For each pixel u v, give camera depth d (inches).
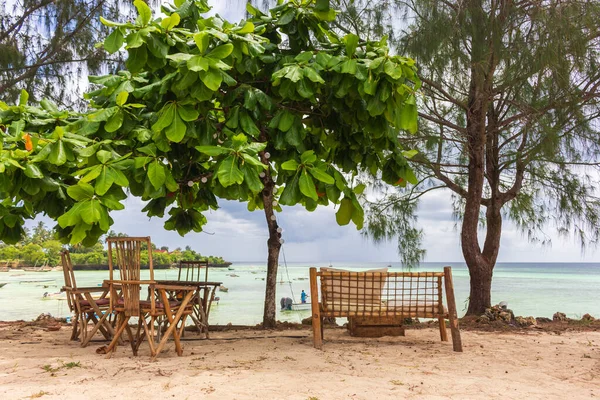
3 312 576.7
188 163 217.8
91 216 146.8
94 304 195.2
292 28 199.8
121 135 184.2
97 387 125.5
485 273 317.1
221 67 152.5
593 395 129.7
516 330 262.2
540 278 2123.5
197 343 206.8
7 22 343.3
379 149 209.6
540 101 269.4
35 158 157.9
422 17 263.4
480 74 256.2
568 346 208.1
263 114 195.2
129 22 159.3
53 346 198.5
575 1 237.0
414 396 124.3
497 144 328.5
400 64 169.0
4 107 185.9
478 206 315.3
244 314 576.7
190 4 195.5
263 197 255.0
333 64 173.6
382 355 179.9
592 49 251.6
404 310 198.8
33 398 115.3
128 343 205.3
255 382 132.9
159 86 175.8
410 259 339.3
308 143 217.5
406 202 346.3
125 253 166.4
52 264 2367.1
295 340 216.2
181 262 242.7
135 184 181.3
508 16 247.3
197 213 263.1
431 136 296.5
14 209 195.2
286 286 1286.9
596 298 890.7
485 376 149.8
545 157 284.8
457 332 191.9
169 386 127.3
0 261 2319.1
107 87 189.2
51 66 357.1
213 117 216.2
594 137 286.8
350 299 198.1
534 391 132.5
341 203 195.6
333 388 129.1
